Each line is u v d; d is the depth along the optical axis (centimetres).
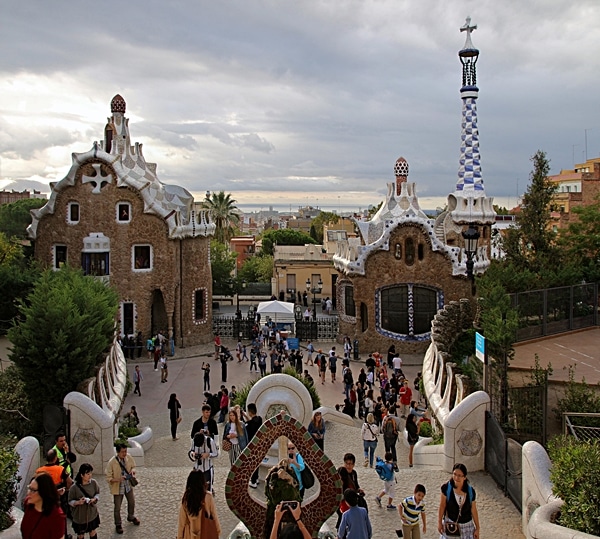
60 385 2159
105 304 2655
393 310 4400
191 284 4669
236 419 1611
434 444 1916
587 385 1883
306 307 6719
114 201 4294
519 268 3272
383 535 1338
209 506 996
